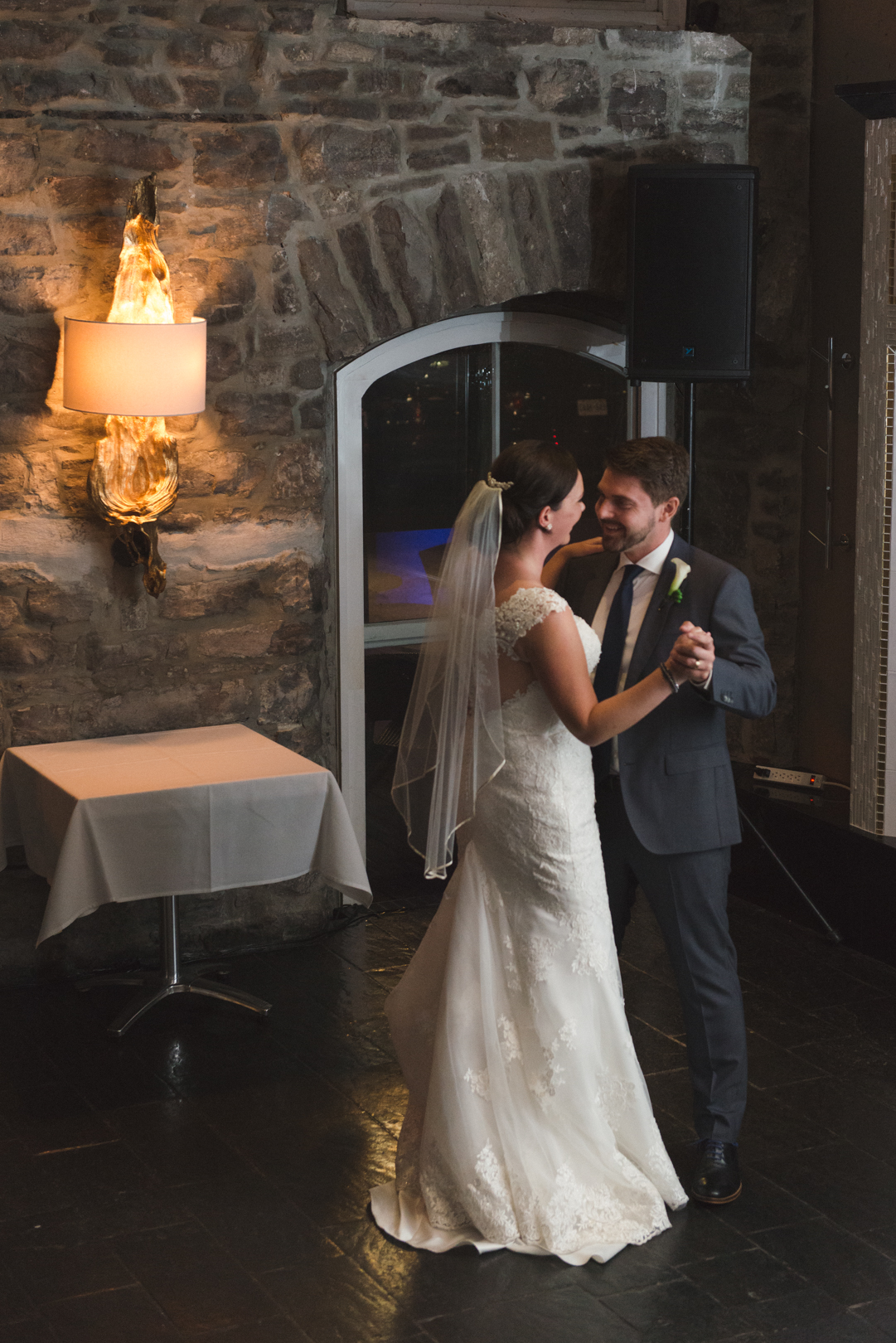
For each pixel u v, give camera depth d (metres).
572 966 2.98
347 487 4.79
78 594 4.25
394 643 5.05
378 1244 3.00
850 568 5.05
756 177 4.61
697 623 3.10
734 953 3.18
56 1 4.01
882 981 4.38
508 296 4.69
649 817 3.08
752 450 5.32
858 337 4.91
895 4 4.62
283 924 4.62
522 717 2.93
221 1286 2.85
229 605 4.45
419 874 5.17
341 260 4.46
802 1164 3.33
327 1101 3.62
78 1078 3.73
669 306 4.67
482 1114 2.99
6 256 4.05
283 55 4.29
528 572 2.95
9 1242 3.00
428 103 4.49
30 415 4.12
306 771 3.86
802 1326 2.75
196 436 4.34
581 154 4.73
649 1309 2.79
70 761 3.98
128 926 4.43
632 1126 3.09
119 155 4.14
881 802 4.54
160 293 4.14
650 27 5.08
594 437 5.29
